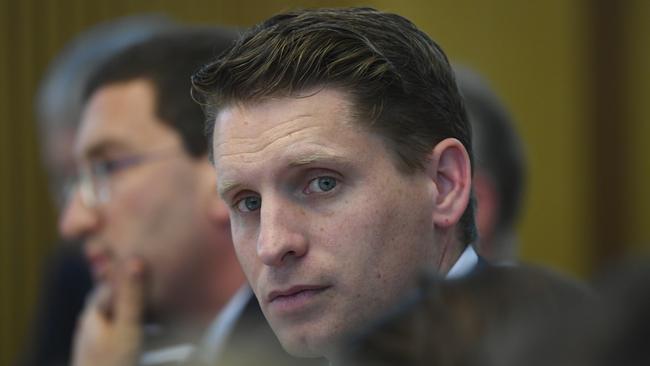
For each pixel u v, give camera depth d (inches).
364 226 139.3
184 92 254.7
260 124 140.3
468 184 148.1
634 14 517.7
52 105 330.6
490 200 268.2
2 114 499.2
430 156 145.0
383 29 144.9
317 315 141.3
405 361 67.9
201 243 254.7
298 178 139.7
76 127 314.3
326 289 140.6
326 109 138.5
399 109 141.6
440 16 502.9
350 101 138.9
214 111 147.5
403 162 141.8
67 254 347.6
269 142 139.3
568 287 76.0
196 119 254.2
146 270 255.9
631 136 518.9
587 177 522.6
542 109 522.3
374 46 141.3
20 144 500.1
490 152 267.0
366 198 139.3
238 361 178.5
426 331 67.7
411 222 142.6
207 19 492.7
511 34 517.0
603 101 523.2
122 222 257.4
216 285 257.6
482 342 64.4
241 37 149.1
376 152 139.9
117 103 256.1
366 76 138.9
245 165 141.0
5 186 500.7
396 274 141.6
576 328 61.5
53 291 349.4
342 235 139.3
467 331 65.6
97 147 258.4
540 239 521.7
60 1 500.4
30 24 501.0
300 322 142.3
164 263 255.4
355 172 138.9
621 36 518.6
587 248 520.4
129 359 255.3
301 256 140.1
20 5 500.7
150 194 254.4
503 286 71.2
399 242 141.6
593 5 523.2
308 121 138.2
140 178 253.9
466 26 510.3
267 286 143.9
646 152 516.1
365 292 140.4
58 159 323.3
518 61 518.6
